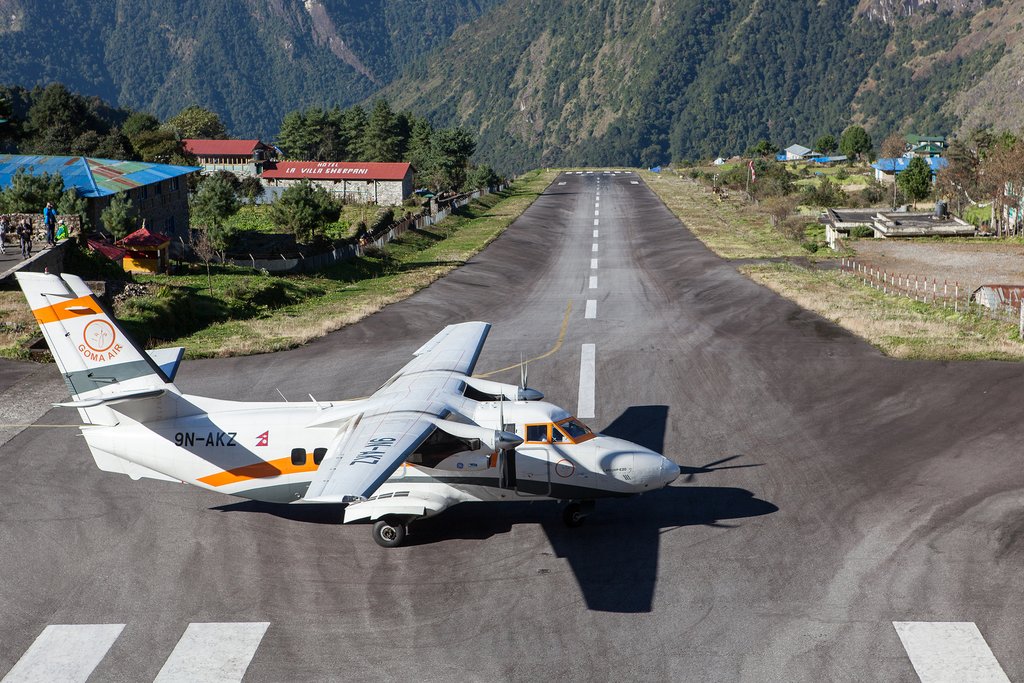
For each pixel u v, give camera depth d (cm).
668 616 1547
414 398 1925
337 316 4406
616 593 1628
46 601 1628
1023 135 11800
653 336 3828
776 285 5138
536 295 5128
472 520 1967
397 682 1377
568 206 11644
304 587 1672
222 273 5694
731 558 1756
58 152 12356
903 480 2130
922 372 3066
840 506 1991
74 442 2436
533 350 3606
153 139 13425
